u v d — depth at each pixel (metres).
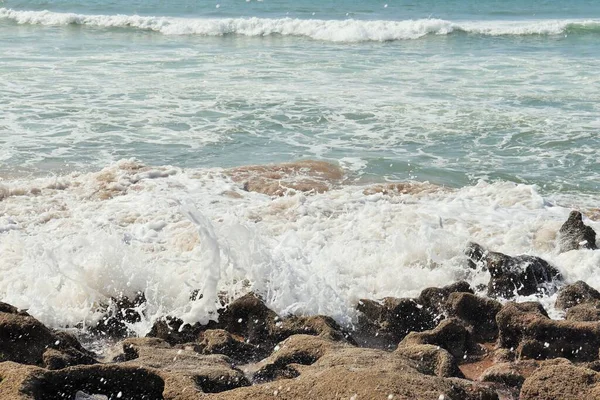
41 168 11.77
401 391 4.27
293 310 6.28
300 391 4.44
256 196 10.22
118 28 30.70
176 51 24.14
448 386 4.42
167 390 4.55
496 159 12.80
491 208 9.70
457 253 7.42
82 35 28.19
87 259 6.77
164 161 12.41
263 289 6.48
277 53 24.11
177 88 17.77
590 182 11.62
